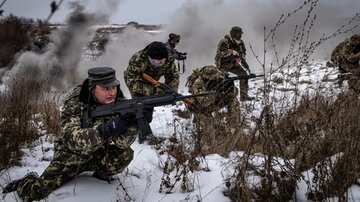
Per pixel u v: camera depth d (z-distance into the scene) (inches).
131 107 103.7
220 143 151.3
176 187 121.7
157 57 177.8
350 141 107.4
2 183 126.3
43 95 225.1
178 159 136.5
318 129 117.6
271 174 110.0
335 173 103.3
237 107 195.3
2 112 164.9
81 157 111.7
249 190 105.9
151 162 142.9
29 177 118.3
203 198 111.2
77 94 111.4
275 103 143.3
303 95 164.7
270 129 111.6
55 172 113.1
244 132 155.2
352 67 262.1
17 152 146.4
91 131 100.8
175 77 197.6
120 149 116.0
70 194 113.7
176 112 249.8
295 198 105.7
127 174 131.1
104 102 107.6
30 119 183.5
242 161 109.7
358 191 105.3
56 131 181.0
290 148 125.3
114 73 107.7
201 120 171.6
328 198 102.4
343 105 131.7
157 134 189.8
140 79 186.4
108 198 112.9
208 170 131.6
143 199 113.4
